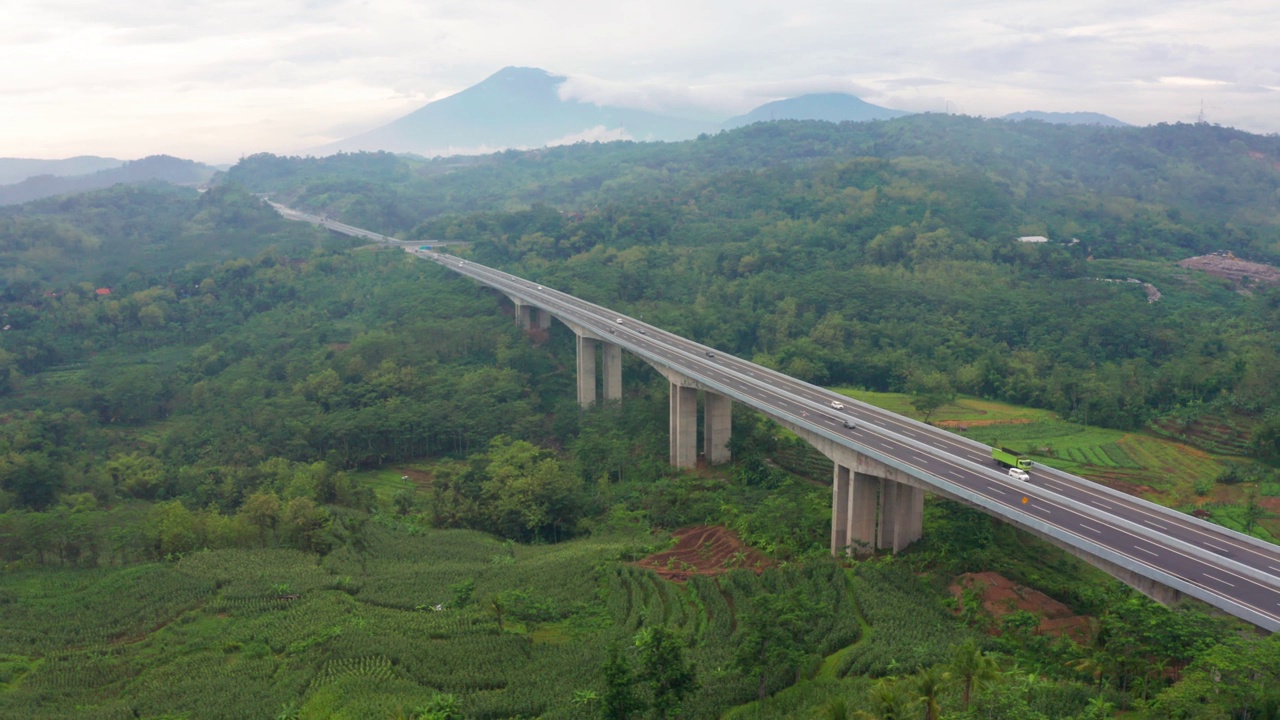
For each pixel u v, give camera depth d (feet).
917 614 288.92
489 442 563.07
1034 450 488.02
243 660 294.05
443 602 335.06
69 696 275.59
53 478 472.03
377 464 576.61
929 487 323.16
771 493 429.79
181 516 402.93
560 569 360.07
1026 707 209.26
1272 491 420.77
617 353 612.70
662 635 237.04
